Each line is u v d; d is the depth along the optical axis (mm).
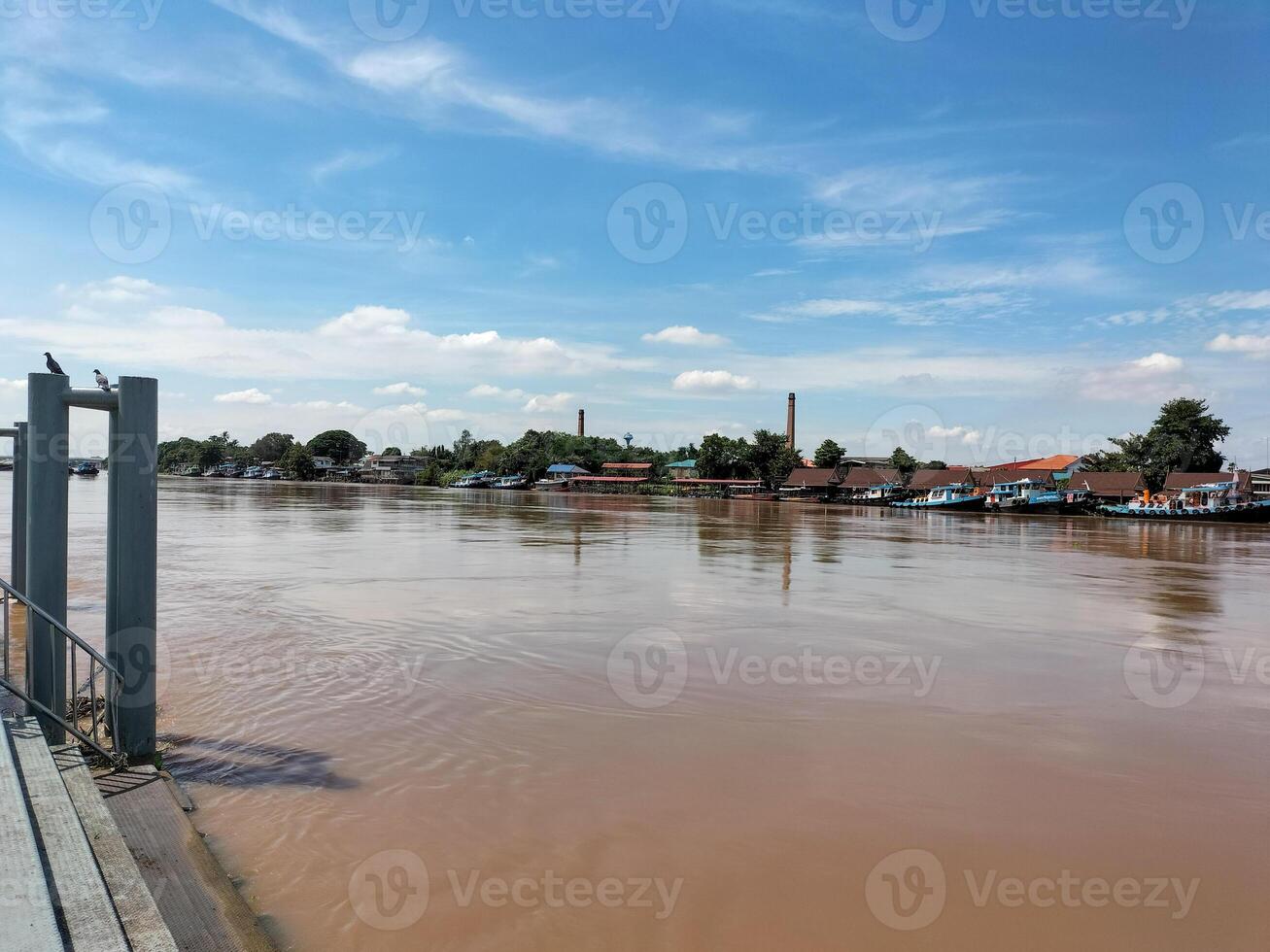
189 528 30141
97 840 4465
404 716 7754
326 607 13367
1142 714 8453
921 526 46844
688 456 124062
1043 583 19406
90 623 11141
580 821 5664
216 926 4109
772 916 4582
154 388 6012
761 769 6711
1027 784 6555
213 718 7484
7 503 44781
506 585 16422
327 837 5266
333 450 158125
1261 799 6352
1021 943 4387
